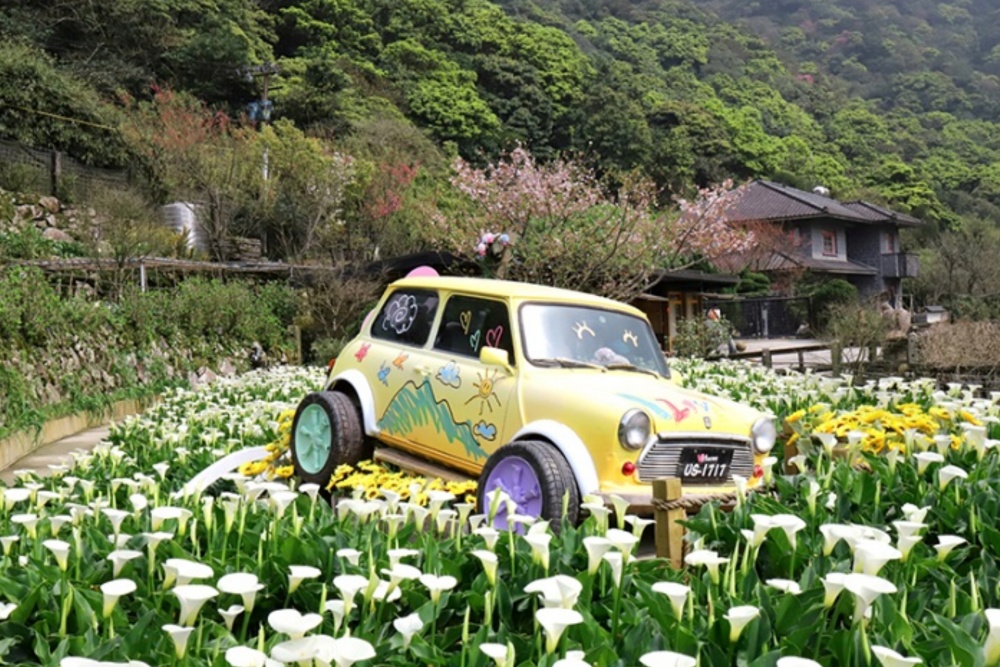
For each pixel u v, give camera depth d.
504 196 19.25
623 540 2.94
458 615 2.97
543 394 5.21
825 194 55.84
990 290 45.91
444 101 52.91
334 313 21.02
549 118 58.78
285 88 43.66
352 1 58.06
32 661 2.65
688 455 5.00
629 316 6.32
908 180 76.62
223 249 27.14
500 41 64.00
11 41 30.83
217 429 8.24
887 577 3.07
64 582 2.82
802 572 3.31
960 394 7.40
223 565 3.24
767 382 10.20
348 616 2.64
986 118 118.25
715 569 2.97
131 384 14.41
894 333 18.45
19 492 4.16
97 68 35.38
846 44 139.62
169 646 2.52
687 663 1.99
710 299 35.69
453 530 3.77
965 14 154.75
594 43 95.12
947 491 4.05
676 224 20.23
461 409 5.64
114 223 22.31
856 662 2.33
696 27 115.31
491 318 5.85
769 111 93.75
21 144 25.11
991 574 3.14
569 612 2.25
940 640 2.37
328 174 30.86
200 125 29.98
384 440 6.18
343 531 3.68
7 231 20.02
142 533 3.52
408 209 32.72
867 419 5.55
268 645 2.59
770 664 2.30
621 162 57.00
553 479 4.72
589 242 16.98
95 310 14.30
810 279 43.41
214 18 42.84
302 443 6.48
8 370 10.65
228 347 18.56
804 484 4.49
